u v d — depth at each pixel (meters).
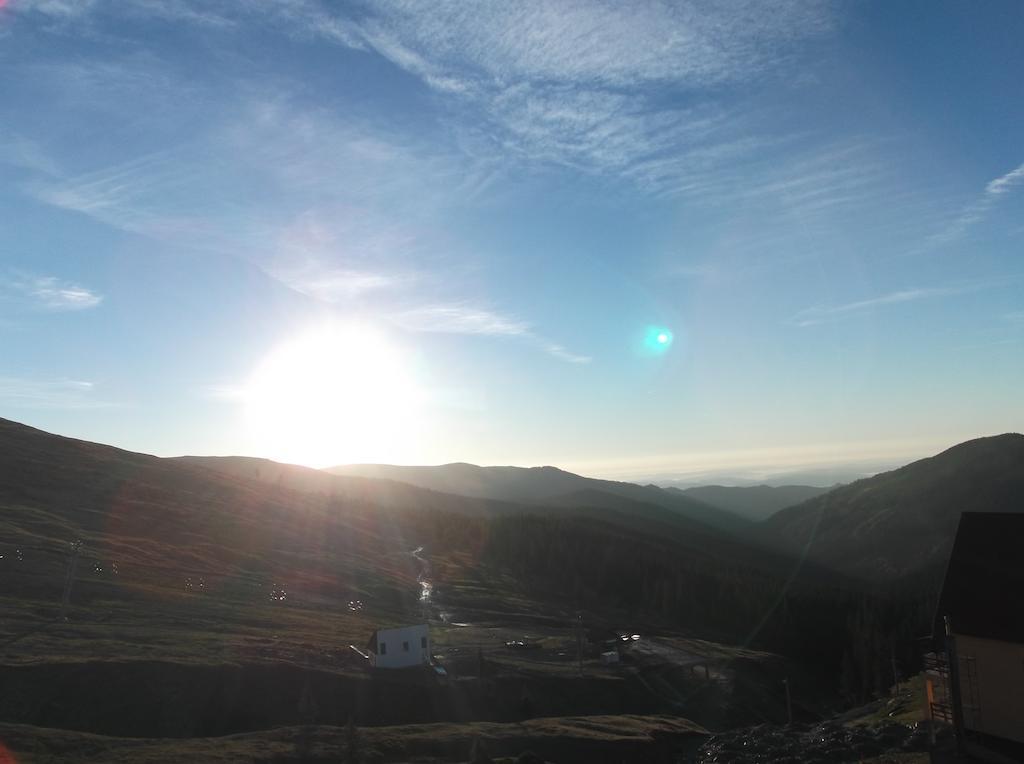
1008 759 28.00
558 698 70.31
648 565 157.50
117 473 138.50
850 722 47.75
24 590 70.00
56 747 38.78
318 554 126.75
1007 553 31.73
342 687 59.94
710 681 84.62
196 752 40.53
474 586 134.88
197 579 91.00
